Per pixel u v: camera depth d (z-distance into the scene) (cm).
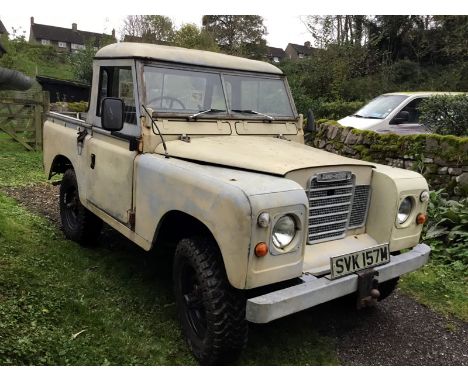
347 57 1919
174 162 334
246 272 262
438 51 2100
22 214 575
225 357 299
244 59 448
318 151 375
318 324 378
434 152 643
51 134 533
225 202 267
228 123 403
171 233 366
